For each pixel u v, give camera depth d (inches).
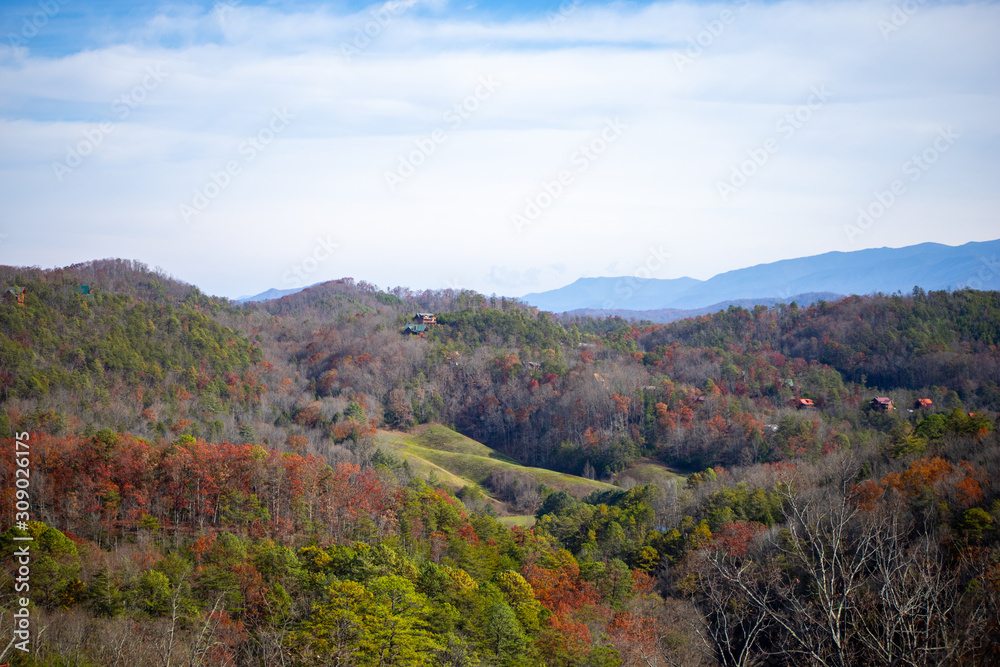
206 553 2222.0
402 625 1632.6
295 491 2930.6
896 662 583.8
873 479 2765.7
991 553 1291.8
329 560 2255.2
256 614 1888.5
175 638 1504.7
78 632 1587.1
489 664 1758.1
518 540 2982.3
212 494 2851.9
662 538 3038.9
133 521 2655.0
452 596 2030.0
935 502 2069.4
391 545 2556.6
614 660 1862.7
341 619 1583.4
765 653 775.1
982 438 2815.0
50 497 2674.7
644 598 2447.1
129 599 1822.1
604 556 3041.3
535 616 2050.9
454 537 2805.1
